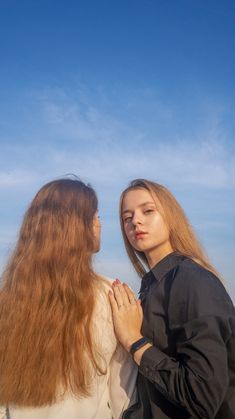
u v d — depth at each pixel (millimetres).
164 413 1839
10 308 1844
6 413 1802
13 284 1890
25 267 1885
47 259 1871
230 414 1691
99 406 1874
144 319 1968
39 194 2049
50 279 1841
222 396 1579
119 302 1953
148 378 1754
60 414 1707
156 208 2215
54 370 1700
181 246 2219
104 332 1881
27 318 1789
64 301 1797
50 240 1904
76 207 1977
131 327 1888
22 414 1726
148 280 2240
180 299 1797
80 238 1934
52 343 1721
